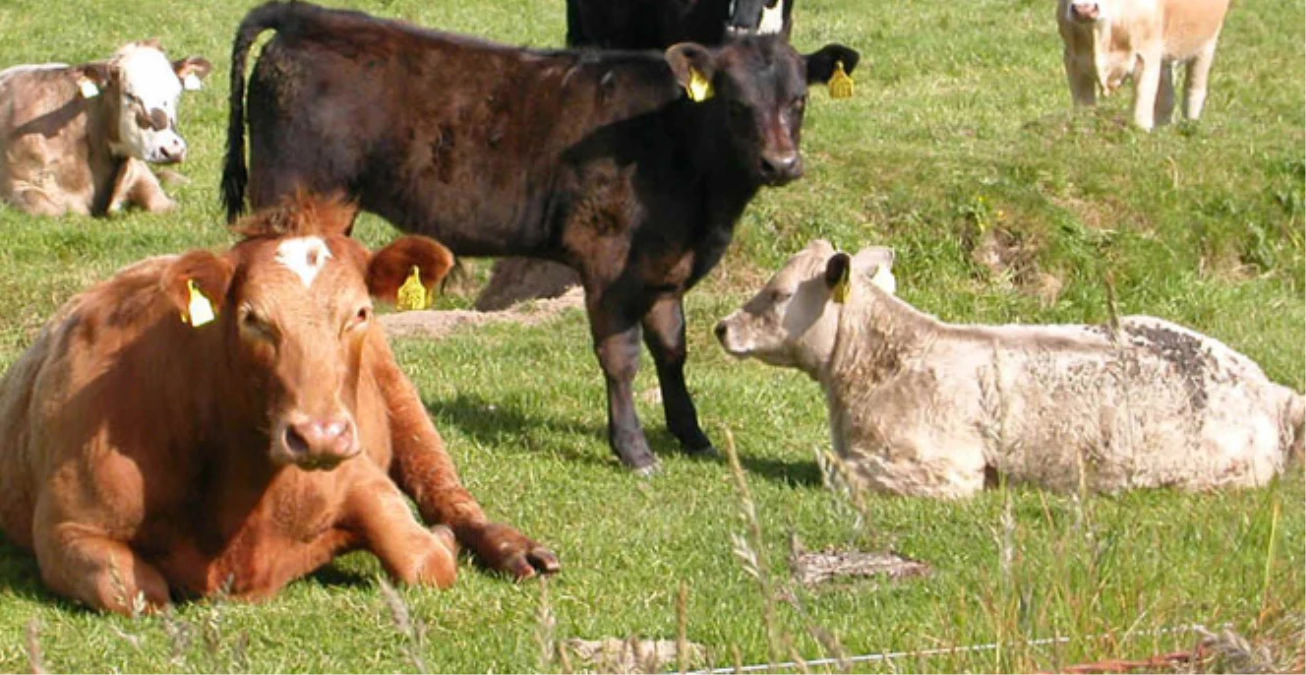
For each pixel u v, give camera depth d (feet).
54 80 69.26
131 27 99.71
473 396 44.39
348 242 28.96
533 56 41.52
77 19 100.32
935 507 35.83
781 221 58.18
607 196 40.22
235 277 28.07
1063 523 32.99
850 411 38.09
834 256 37.35
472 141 41.19
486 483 37.63
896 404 37.50
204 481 29.63
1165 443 36.88
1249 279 59.21
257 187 41.96
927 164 61.57
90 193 69.41
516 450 40.34
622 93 40.55
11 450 32.17
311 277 27.73
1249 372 38.17
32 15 100.27
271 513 29.96
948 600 29.60
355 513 30.94
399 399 34.42
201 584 30.17
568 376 46.78
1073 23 72.28
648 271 40.34
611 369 39.88
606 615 29.78
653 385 47.14
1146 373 37.27
